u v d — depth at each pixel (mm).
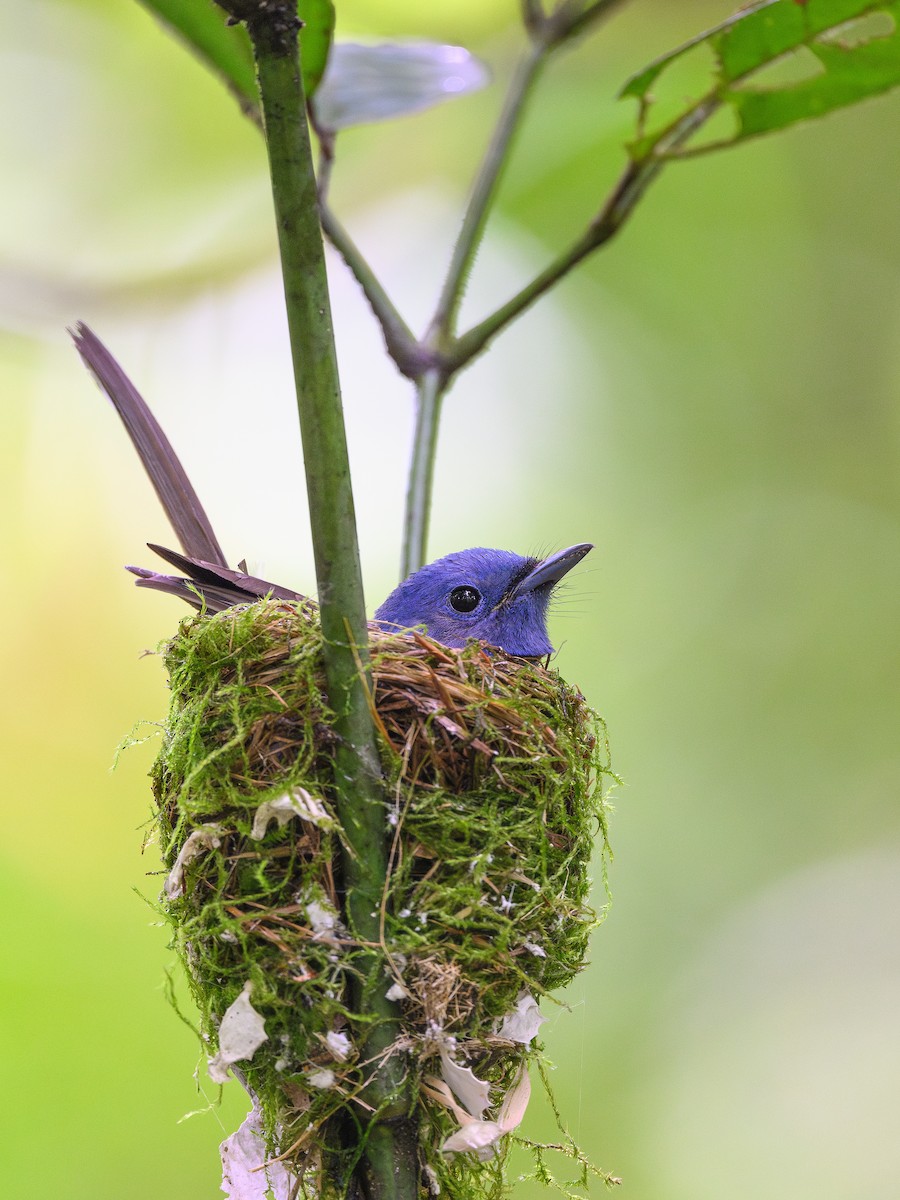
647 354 14172
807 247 14336
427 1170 5102
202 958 5176
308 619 5559
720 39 6457
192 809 5121
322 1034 4898
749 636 13273
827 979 11789
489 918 5168
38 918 10820
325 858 4938
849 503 13781
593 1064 11312
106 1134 9641
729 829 12523
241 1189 5184
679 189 14211
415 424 7148
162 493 7926
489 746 5523
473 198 7395
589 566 13508
